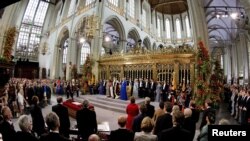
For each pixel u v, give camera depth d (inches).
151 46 1379.2
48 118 117.1
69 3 1263.5
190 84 536.7
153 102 528.7
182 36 1579.7
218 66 502.0
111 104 500.7
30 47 1553.9
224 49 1417.3
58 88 842.8
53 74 1236.5
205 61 446.9
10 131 138.2
